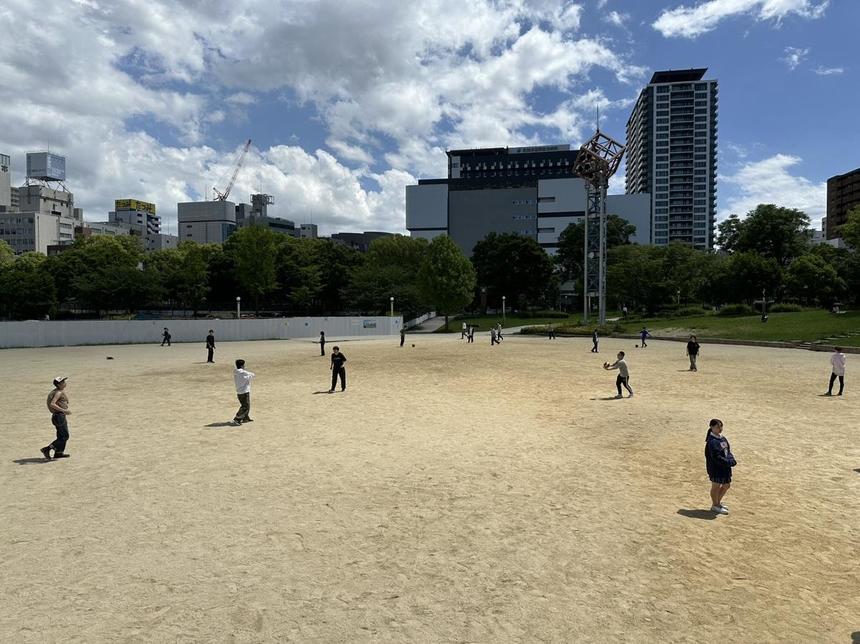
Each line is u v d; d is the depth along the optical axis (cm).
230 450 1295
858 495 996
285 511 914
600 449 1304
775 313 6375
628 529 845
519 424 1568
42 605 623
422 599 641
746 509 929
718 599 645
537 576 698
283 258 8844
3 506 937
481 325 7869
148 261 9694
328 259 9056
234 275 8456
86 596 644
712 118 18338
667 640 564
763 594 658
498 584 677
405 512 912
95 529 839
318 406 1848
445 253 7019
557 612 614
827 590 668
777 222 8325
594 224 6669
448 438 1408
